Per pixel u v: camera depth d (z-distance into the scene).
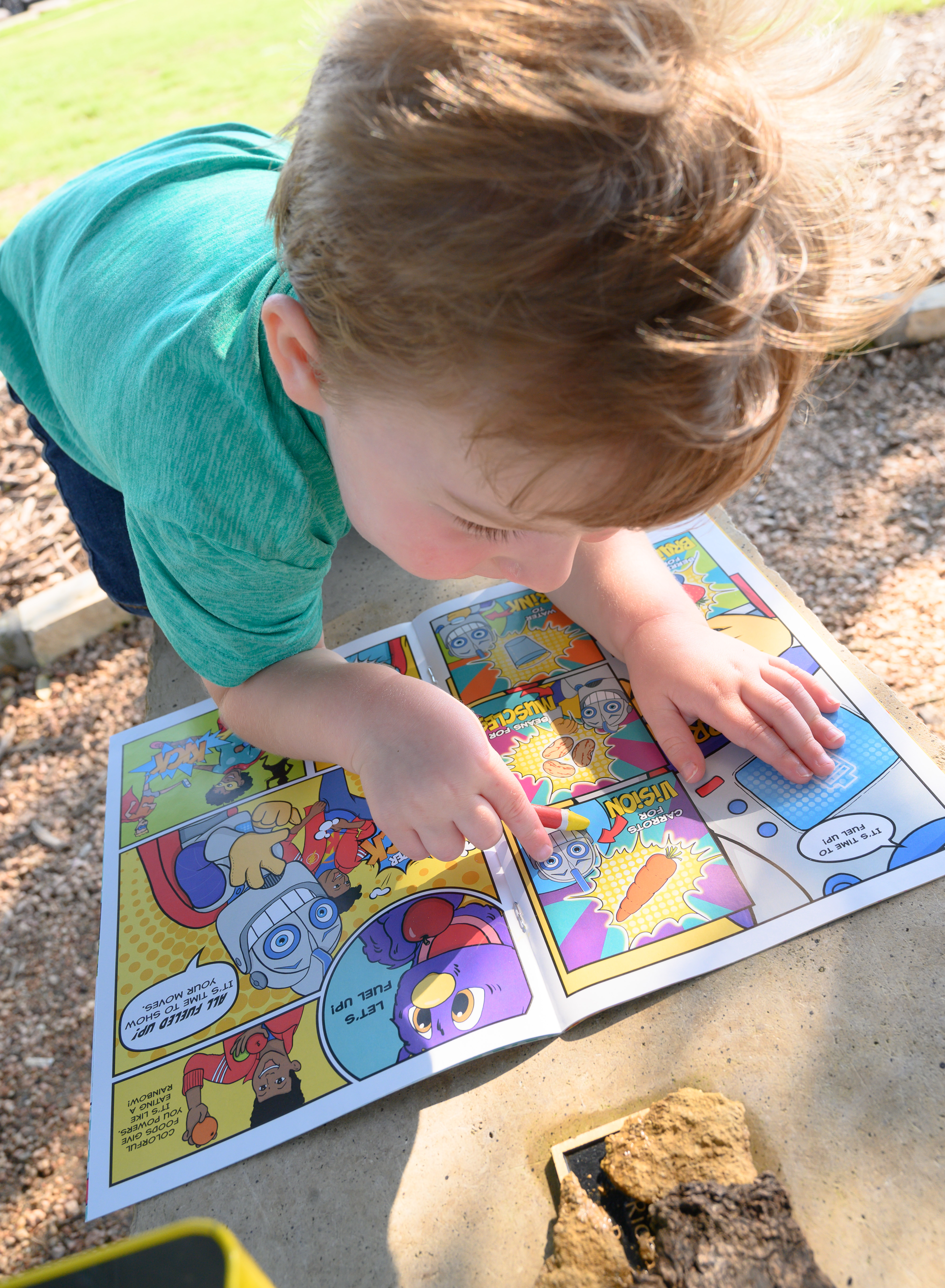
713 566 1.05
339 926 0.82
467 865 0.84
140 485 0.82
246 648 0.90
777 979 0.71
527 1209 0.63
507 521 0.55
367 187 0.47
